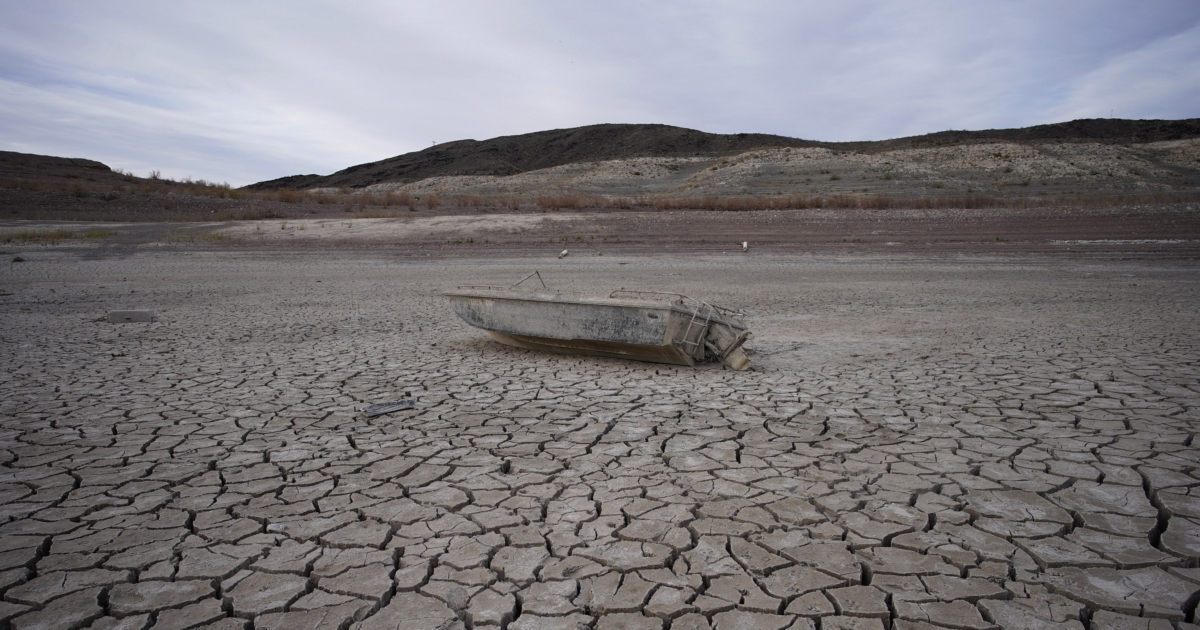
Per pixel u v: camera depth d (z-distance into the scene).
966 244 22.47
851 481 4.44
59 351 9.09
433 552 3.58
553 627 2.94
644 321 7.63
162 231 26.38
